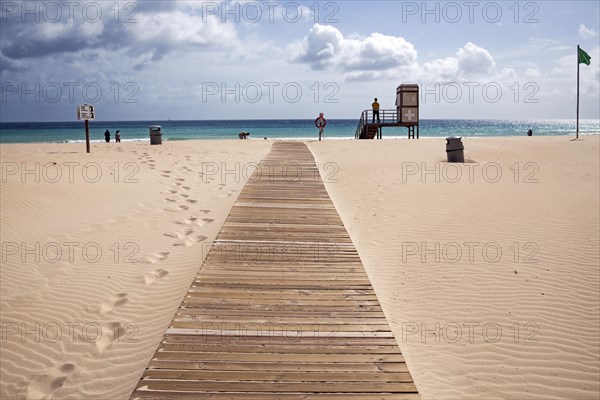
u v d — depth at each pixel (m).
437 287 6.80
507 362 5.09
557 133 85.94
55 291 6.79
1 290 6.77
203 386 3.73
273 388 3.71
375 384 3.80
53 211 10.67
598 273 7.07
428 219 10.02
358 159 19.28
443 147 22.16
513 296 6.50
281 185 13.11
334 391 3.69
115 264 7.82
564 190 12.40
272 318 4.93
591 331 5.65
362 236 9.19
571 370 4.97
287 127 106.12
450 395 4.54
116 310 6.27
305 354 4.23
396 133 83.06
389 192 12.68
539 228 9.12
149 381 3.78
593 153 19.73
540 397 4.57
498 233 8.93
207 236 9.37
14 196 11.37
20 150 25.69
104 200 11.99
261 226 8.71
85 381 4.80
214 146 27.61
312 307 5.22
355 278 6.12
